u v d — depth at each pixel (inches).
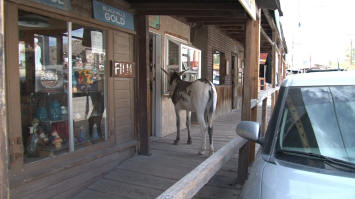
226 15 184.4
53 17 135.4
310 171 72.3
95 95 169.5
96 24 163.6
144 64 202.5
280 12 257.6
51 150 138.9
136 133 206.5
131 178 166.7
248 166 176.7
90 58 163.8
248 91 175.9
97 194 147.5
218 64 419.2
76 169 147.9
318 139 81.5
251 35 178.9
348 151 77.2
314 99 89.2
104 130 177.3
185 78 288.5
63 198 139.9
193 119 354.9
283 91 96.6
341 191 64.2
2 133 48.1
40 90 133.6
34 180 123.6
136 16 200.4
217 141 260.2
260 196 69.0
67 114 148.1
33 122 130.3
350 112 83.7
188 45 314.7
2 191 48.1
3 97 48.4
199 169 83.7
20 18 121.6
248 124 96.3
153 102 268.5
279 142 85.3
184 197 68.0
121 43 188.2
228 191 154.3
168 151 221.6
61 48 143.9
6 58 112.7
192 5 185.3
